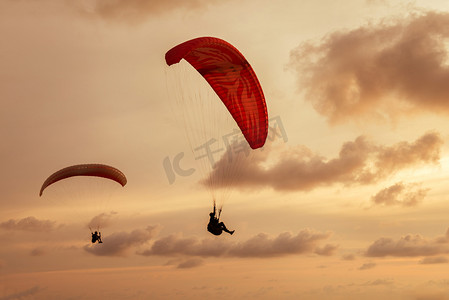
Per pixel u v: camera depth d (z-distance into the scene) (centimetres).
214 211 2322
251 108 2661
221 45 2347
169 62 2172
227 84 2623
